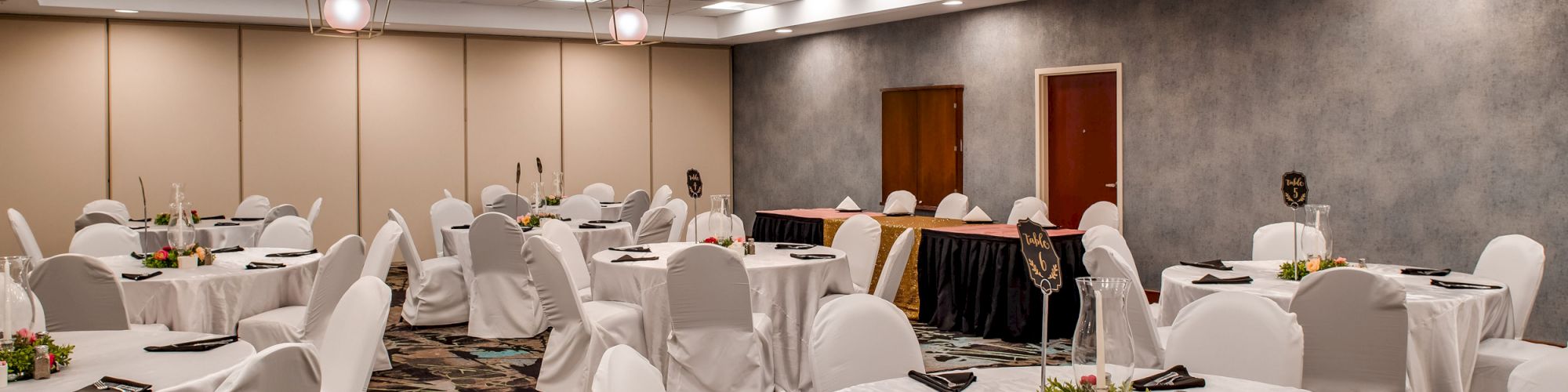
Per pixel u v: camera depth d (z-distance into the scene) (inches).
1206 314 133.8
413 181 452.8
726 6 439.2
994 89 388.8
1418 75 280.1
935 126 411.8
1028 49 375.9
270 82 426.0
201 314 198.8
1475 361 177.9
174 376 121.5
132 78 403.5
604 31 458.6
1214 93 325.7
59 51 393.1
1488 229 268.8
